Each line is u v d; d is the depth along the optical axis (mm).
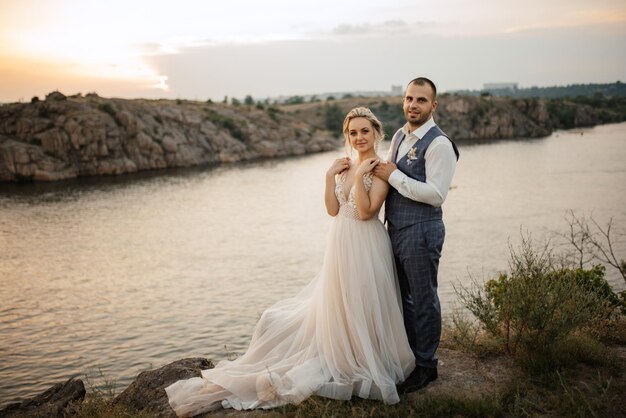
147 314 20891
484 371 4203
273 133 102312
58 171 67375
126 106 82562
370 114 4031
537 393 3775
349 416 3609
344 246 3979
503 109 141625
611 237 28781
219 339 17828
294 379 3832
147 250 33000
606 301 5160
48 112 72812
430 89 3793
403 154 3920
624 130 147250
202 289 24281
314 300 4191
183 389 4113
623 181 54969
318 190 58031
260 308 21156
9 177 65000
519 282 4340
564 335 4195
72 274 27750
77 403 5316
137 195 56000
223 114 102125
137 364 15953
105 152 72125
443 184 3684
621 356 4336
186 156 82188
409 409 3611
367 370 3846
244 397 3994
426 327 3939
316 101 185250
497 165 74938
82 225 41375
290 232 37562
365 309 3920
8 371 15734
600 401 3533
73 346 17688
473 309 4840
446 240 31469
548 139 122750
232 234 37344
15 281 26578
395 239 3957
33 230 39531
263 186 61562
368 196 3881
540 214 39125
